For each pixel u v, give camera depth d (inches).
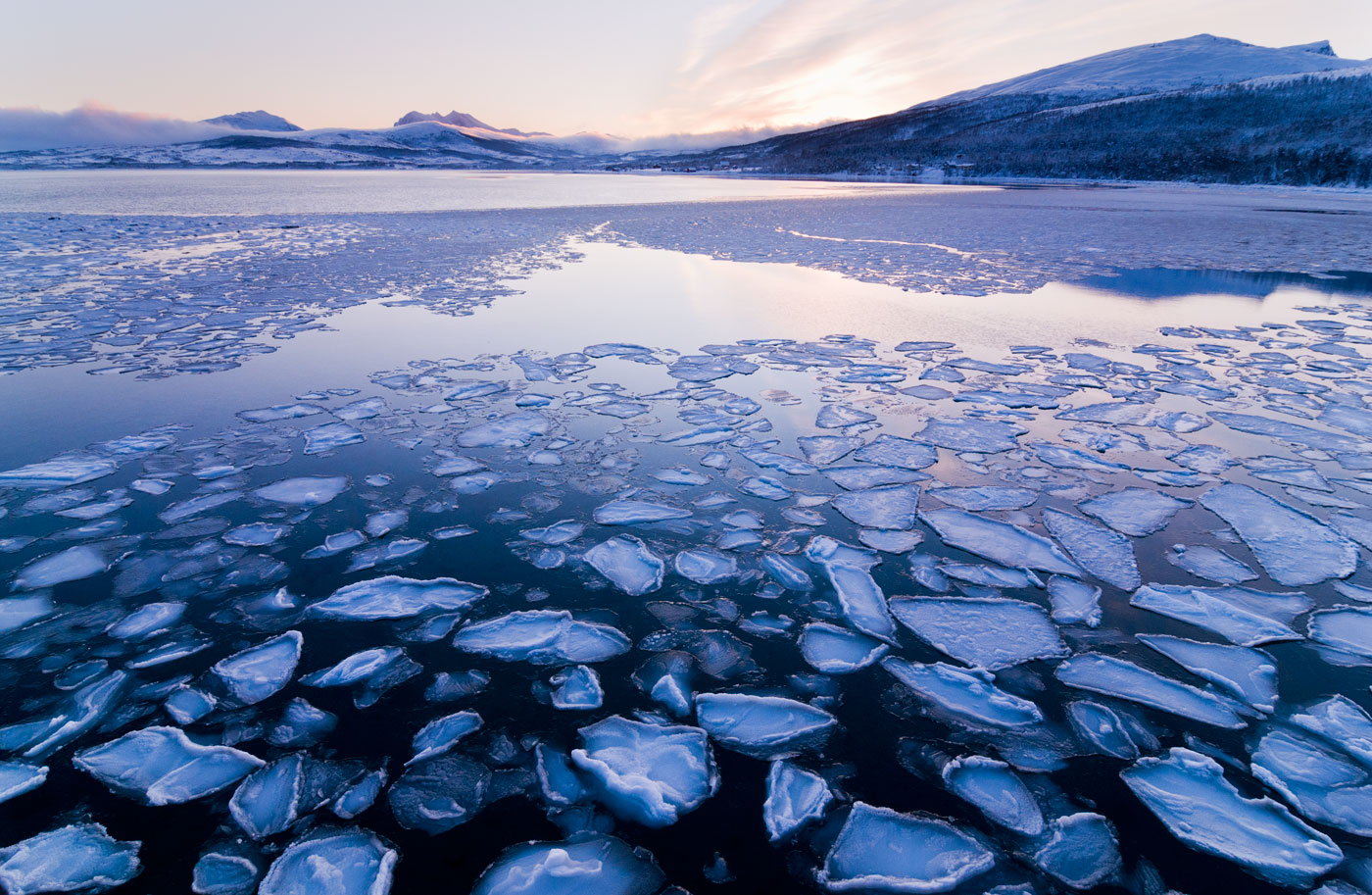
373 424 166.4
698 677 85.5
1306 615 96.2
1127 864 61.2
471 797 67.9
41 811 65.2
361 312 285.1
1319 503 126.9
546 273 377.7
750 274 376.5
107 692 80.7
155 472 139.7
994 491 133.6
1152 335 248.5
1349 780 70.1
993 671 86.3
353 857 61.2
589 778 70.0
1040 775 70.8
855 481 138.4
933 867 60.9
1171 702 80.8
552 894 57.9
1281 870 60.4
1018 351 229.3
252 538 115.6
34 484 133.1
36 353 221.1
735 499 131.6
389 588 101.5
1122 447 152.6
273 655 87.6
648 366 214.2
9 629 91.4
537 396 184.9
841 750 74.2
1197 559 110.1
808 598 101.7
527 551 113.0
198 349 228.5
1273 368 208.5
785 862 61.4
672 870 60.5
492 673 85.2
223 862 60.5
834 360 220.1
